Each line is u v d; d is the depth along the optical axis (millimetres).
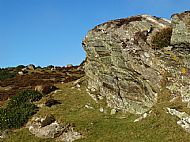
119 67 42312
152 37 41156
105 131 35062
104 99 43875
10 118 41156
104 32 45156
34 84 61062
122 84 41594
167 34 39562
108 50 44000
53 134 36906
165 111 33594
